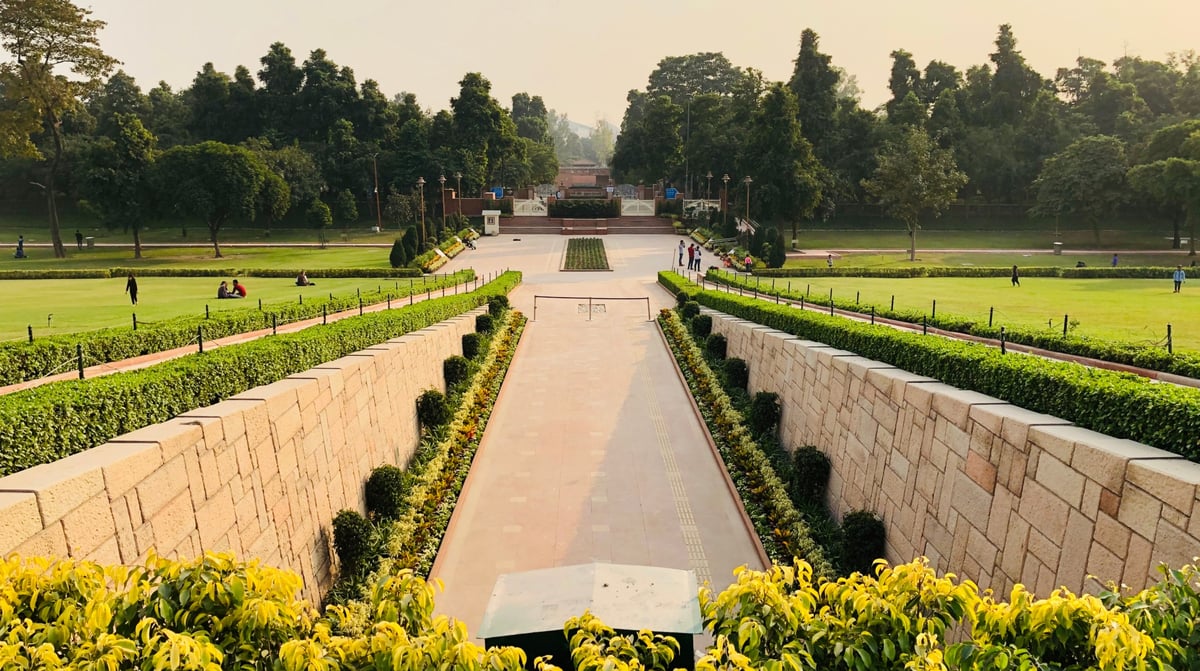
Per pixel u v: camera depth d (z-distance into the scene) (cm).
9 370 1262
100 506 619
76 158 7119
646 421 1805
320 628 426
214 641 423
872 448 1107
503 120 8312
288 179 6819
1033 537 713
